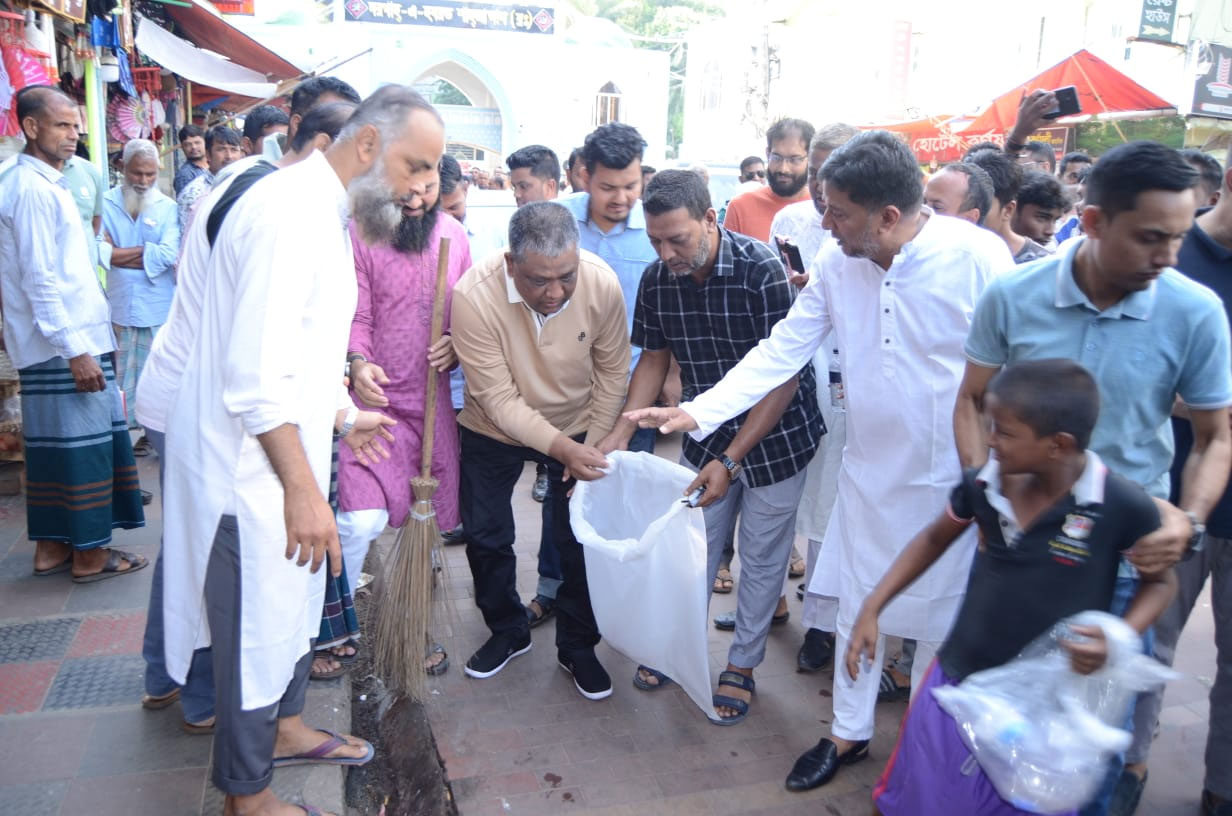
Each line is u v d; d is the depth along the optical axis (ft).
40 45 15.61
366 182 7.16
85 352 11.43
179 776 8.47
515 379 10.04
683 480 9.52
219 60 28.71
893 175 7.47
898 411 8.24
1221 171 11.32
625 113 71.97
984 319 7.24
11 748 8.78
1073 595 6.02
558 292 8.96
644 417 9.13
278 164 8.45
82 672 10.18
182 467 7.01
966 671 6.49
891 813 6.90
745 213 16.55
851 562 8.85
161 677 9.27
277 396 6.52
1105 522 5.88
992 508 6.25
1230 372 6.59
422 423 10.34
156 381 7.76
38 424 11.84
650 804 8.73
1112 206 6.11
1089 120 37.19
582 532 9.43
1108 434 6.79
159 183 29.94
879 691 10.80
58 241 11.29
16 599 11.85
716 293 9.61
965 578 8.32
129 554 12.92
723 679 10.34
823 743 9.20
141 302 17.63
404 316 10.00
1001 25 54.70
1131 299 6.56
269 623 7.05
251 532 6.87
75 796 8.15
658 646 9.57
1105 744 5.34
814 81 69.87
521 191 15.06
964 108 56.90
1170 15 40.93
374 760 9.59
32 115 11.14
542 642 11.92
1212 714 8.46
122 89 23.08
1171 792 9.14
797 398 9.98
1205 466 6.62
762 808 8.73
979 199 10.46
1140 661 5.32
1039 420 5.63
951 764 6.41
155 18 28.25
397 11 64.03
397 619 9.91
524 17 66.90
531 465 19.72
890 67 62.80
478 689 10.71
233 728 7.16
